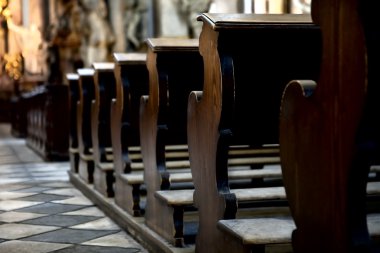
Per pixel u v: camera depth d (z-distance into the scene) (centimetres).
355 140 187
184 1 1319
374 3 180
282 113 231
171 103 418
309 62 315
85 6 1430
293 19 297
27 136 1314
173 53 376
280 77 315
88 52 1432
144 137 418
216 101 292
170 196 351
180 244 347
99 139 565
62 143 966
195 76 414
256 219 282
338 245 198
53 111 957
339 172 196
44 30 1848
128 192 453
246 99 316
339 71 193
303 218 220
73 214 513
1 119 2202
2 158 1024
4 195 618
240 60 303
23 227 459
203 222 317
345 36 189
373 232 231
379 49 180
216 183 295
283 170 233
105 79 568
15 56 2014
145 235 393
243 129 326
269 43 299
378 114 184
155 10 1385
